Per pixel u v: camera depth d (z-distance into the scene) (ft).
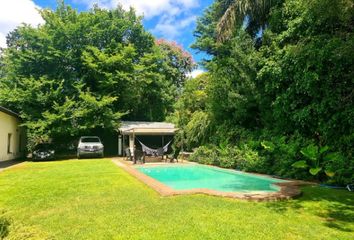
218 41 52.75
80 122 80.64
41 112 79.15
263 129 49.32
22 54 81.41
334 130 35.78
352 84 34.73
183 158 66.95
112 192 27.04
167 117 100.83
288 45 39.78
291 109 41.91
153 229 16.33
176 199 23.72
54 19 84.23
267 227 16.60
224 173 45.85
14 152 78.79
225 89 53.31
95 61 85.30
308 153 34.32
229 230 16.06
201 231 15.92
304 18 37.70
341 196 25.14
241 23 52.34
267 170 40.86
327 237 15.06
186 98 72.33
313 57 35.76
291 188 28.50
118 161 63.98
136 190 27.94
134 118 106.52
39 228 16.71
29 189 29.37
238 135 53.62
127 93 91.76
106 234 15.67
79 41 88.02
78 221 18.04
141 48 99.35
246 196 24.00
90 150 73.72
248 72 49.03
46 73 84.58
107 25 91.91
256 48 57.00
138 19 98.22
